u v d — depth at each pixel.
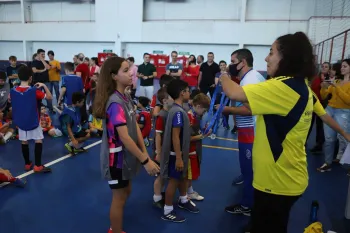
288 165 1.26
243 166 2.42
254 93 1.17
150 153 4.18
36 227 2.28
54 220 2.39
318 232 2.01
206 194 3.01
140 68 7.45
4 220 2.37
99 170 3.54
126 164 1.75
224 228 2.37
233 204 2.78
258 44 12.07
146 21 13.46
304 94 1.20
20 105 3.21
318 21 10.65
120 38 13.84
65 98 5.41
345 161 2.63
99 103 1.71
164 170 2.34
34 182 3.13
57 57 15.38
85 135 4.25
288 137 1.23
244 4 11.91
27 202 2.68
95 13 14.09
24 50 15.67
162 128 2.58
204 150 4.56
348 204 2.54
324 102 3.88
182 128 2.27
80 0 14.38
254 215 1.40
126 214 2.54
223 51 12.80
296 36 1.24
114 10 13.68
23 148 3.39
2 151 4.13
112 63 1.71
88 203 2.71
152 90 7.61
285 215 1.33
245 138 2.33
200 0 12.78
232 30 12.27
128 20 13.56
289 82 1.19
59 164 3.71
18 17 15.87
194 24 12.75
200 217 2.54
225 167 3.82
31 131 3.32
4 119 4.96
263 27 11.84
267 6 11.88
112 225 1.92
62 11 14.96
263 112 1.19
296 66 1.23
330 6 10.80
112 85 1.73
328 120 1.57
